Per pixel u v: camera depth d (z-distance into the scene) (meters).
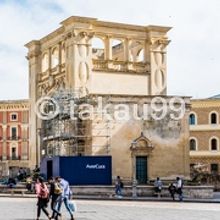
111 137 59.53
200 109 90.56
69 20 67.19
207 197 51.94
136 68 71.81
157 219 31.09
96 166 55.69
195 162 90.81
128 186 52.88
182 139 61.94
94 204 43.38
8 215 34.38
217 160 89.56
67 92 63.47
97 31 69.44
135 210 37.44
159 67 72.88
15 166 107.44
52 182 30.56
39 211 30.58
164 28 72.94
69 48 67.88
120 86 70.25
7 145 108.69
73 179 55.16
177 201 47.72
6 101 108.69
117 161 59.31
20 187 63.97
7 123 109.00
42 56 77.31
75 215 33.72
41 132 71.81
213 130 89.75
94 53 79.81
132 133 60.12
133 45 76.75
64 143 63.72
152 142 60.66
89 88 67.62
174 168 61.31
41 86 76.62
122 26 70.88
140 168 60.09
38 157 75.62
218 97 97.56
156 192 51.66
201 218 31.72
